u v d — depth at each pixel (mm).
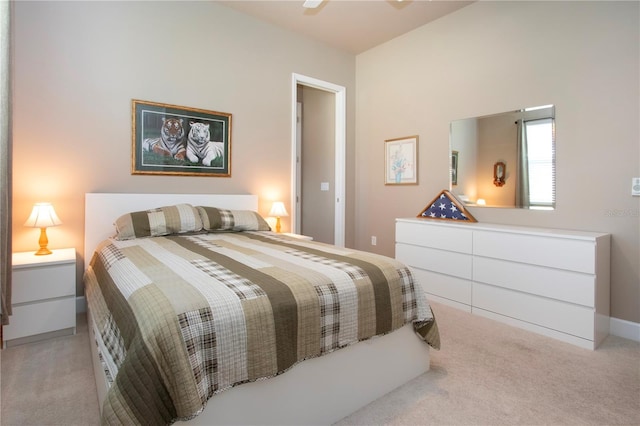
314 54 4195
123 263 1829
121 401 1021
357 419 1567
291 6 3477
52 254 2551
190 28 3305
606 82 2529
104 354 1387
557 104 2783
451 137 3551
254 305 1293
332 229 4723
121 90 2971
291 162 4031
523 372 1970
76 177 2803
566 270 2389
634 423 1536
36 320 2303
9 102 1781
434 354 2193
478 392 1771
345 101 4539
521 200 3008
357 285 1619
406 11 3510
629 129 2434
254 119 3744
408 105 3986
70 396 1691
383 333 1695
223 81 3518
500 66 3145
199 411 1097
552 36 2803
